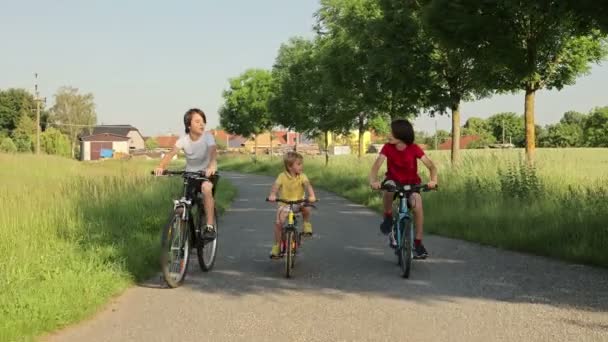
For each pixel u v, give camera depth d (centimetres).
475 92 1952
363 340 486
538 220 1042
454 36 1359
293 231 750
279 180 775
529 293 645
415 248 771
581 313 560
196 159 771
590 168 1529
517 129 15488
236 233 1157
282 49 4188
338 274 759
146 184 1688
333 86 2481
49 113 12744
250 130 6225
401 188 768
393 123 790
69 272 651
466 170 1609
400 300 619
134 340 490
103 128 13675
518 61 1393
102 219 1069
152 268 769
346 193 2159
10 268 659
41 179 1636
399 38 1883
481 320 541
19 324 486
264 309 587
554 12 954
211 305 603
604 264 795
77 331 514
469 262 834
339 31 2464
